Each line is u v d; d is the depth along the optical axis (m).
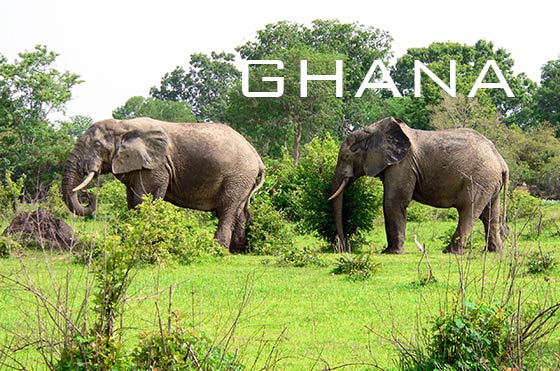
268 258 21.25
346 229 25.31
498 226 24.12
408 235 28.73
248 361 10.12
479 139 24.17
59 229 19.41
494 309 9.61
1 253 17.39
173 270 17.56
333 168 25.34
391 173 24.00
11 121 59.28
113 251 8.38
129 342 10.62
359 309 13.54
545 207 33.78
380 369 9.76
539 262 16.94
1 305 12.33
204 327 11.95
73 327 8.21
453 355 9.33
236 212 23.17
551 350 9.83
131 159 22.17
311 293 15.01
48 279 14.20
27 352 9.87
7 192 21.08
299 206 26.67
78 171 22.05
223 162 22.92
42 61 61.69
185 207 23.20
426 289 15.09
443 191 23.89
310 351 10.89
